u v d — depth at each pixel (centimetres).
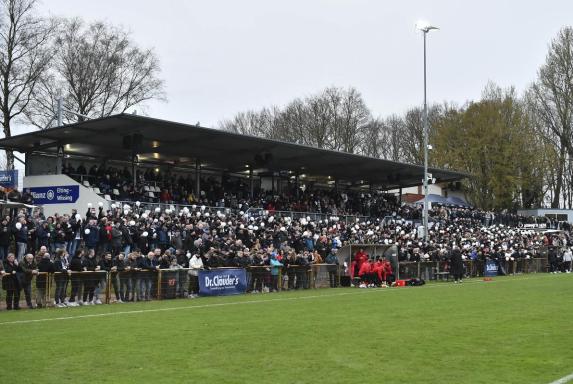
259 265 2648
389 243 3544
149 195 3438
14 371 960
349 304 2019
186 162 4175
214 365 1012
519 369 987
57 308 1905
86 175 3444
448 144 7025
